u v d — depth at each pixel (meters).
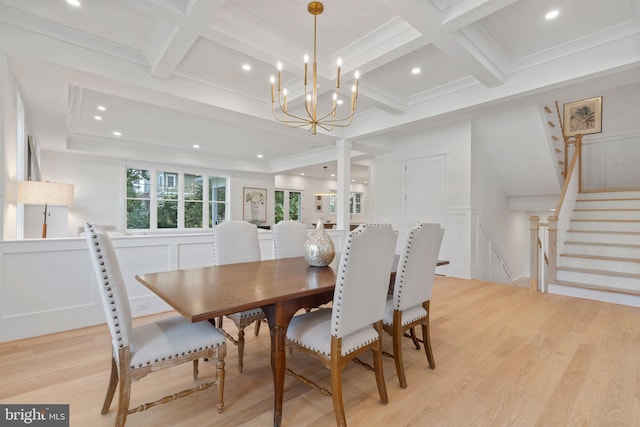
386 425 1.57
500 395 1.83
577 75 2.96
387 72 3.51
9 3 2.31
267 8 2.44
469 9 2.22
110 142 6.34
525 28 2.75
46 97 3.39
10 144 2.63
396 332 1.93
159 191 7.48
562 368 2.14
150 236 3.14
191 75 3.37
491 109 4.33
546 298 3.89
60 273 2.69
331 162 7.34
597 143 6.18
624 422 1.58
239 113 3.87
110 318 1.36
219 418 1.61
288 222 3.03
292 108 4.30
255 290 1.58
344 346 1.57
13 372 2.01
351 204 12.26
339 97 4.11
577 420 1.60
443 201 5.43
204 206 8.24
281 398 1.54
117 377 1.58
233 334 2.75
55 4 2.33
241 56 3.07
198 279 1.85
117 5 2.35
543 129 4.64
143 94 3.26
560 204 4.49
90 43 2.75
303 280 1.83
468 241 5.07
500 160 5.48
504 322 3.05
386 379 2.02
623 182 5.88
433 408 1.71
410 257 1.94
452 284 4.67
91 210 6.46
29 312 2.56
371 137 5.71
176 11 2.21
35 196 3.04
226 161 8.18
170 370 2.08
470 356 2.34
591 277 4.02
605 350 2.41
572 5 2.45
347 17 2.55
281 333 1.57
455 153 5.26
